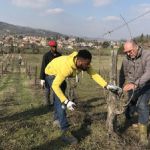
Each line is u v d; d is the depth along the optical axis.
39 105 4.05
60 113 2.40
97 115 3.33
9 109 3.88
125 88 2.42
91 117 3.18
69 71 2.16
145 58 2.46
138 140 2.54
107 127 2.60
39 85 7.11
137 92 2.55
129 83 2.43
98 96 4.91
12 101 4.59
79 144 2.43
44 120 3.21
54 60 2.44
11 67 14.28
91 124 2.90
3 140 2.56
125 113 2.98
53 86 2.18
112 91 2.37
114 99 2.52
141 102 2.52
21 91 6.06
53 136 2.64
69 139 2.44
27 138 2.60
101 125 2.85
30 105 4.09
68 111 3.40
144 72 2.49
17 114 3.54
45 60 3.50
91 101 4.36
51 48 3.46
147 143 2.47
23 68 13.97
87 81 7.94
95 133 2.65
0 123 3.09
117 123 2.89
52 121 3.15
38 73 11.28
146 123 2.52
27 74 10.62
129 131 2.76
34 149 2.36
